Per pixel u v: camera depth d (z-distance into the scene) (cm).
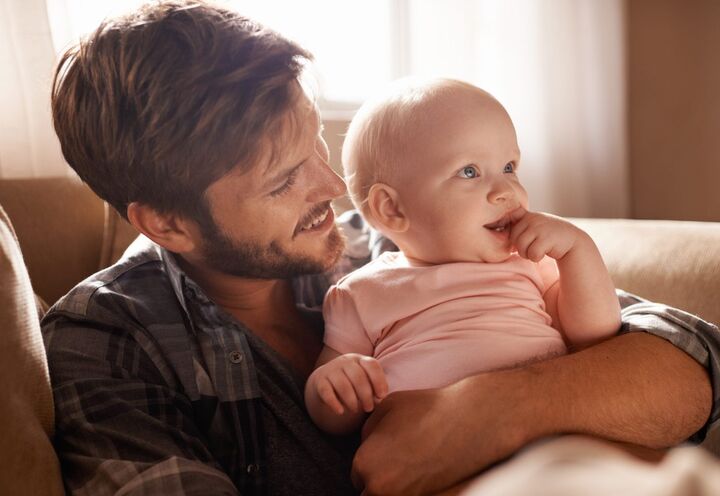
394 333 96
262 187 93
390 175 99
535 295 97
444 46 210
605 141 229
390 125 99
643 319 91
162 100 88
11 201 133
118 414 86
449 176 95
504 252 96
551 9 218
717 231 119
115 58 90
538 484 54
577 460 58
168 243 99
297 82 95
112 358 91
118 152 93
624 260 121
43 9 166
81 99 94
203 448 88
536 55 217
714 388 86
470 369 90
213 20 91
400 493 75
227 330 98
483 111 95
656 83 238
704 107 235
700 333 88
